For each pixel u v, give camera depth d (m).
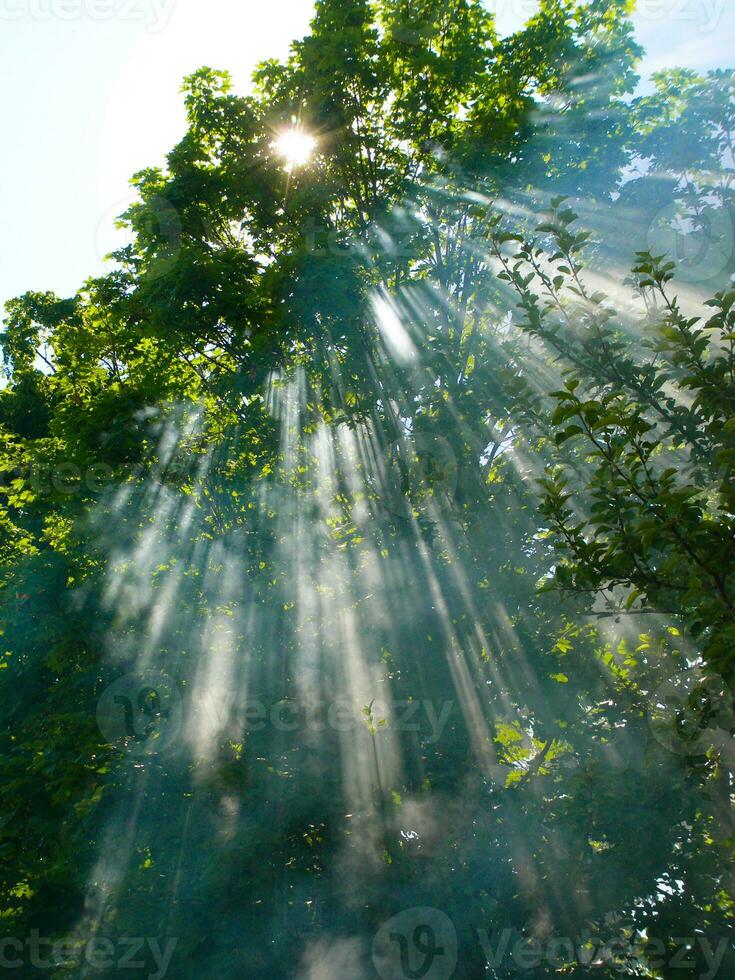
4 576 10.86
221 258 13.41
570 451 6.52
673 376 5.29
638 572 4.82
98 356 14.66
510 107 13.08
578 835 7.07
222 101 13.81
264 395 12.50
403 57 13.04
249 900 8.29
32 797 9.66
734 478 4.99
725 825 7.02
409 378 11.34
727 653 4.19
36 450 12.03
